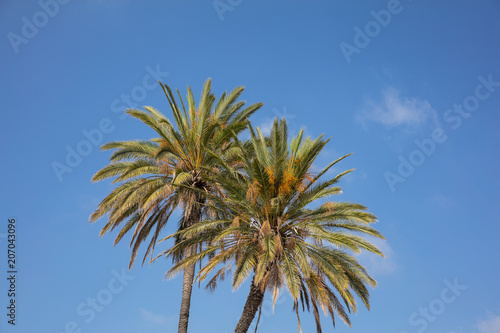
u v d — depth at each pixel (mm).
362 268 26688
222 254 26359
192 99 32750
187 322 30125
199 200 31031
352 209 26578
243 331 27547
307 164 27562
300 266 25312
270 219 27312
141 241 31719
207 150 28188
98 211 29938
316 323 26984
